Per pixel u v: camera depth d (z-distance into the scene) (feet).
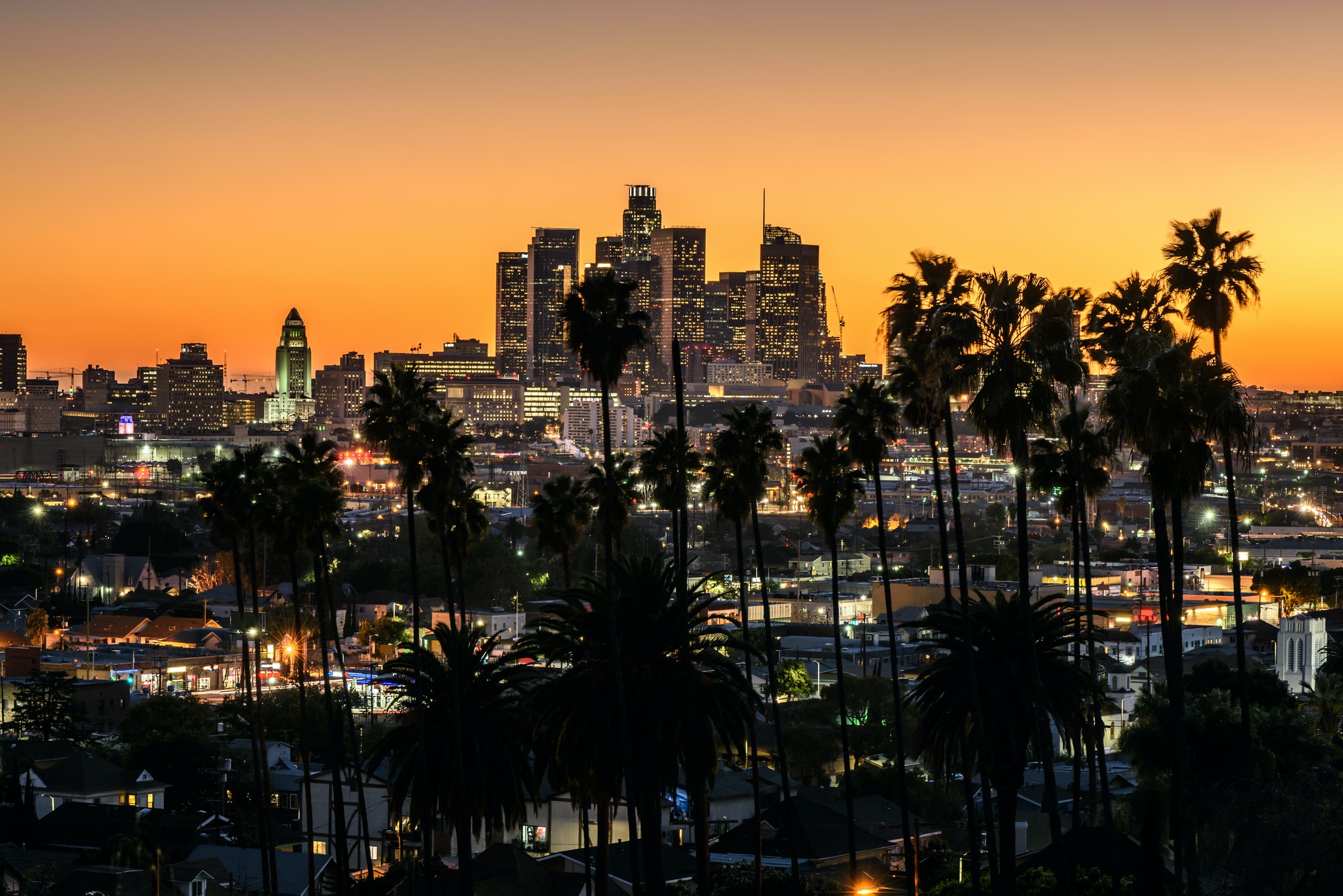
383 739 404.36
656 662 366.22
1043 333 354.74
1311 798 333.21
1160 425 359.46
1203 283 388.98
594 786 362.53
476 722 400.47
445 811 393.70
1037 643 384.88
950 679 382.22
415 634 436.76
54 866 556.51
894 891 510.17
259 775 583.99
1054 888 389.60
